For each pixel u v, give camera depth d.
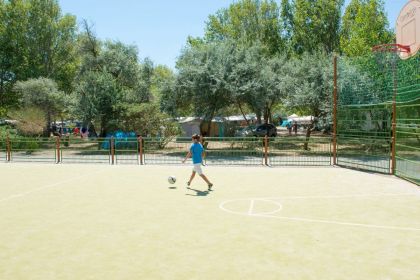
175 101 25.94
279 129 64.81
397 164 15.45
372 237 6.85
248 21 44.22
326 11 41.22
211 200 10.05
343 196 10.55
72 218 8.26
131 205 9.50
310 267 5.43
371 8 32.12
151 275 5.17
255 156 20.53
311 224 7.71
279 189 11.62
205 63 24.66
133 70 32.47
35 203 9.80
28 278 5.10
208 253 6.03
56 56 41.03
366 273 5.21
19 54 39.53
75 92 29.88
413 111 16.73
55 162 19.64
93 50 33.00
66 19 41.00
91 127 31.81
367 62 20.95
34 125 31.09
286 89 26.20
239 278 5.05
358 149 22.16
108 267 5.48
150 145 23.66
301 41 43.06
